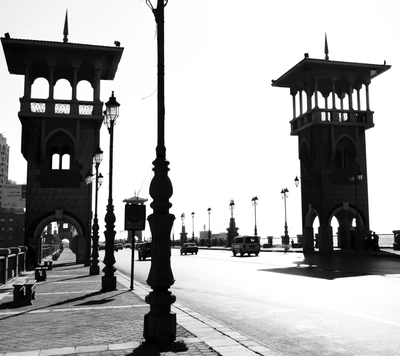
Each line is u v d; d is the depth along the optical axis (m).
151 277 7.52
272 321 9.92
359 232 47.19
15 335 8.15
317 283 17.59
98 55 40.12
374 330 8.73
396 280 18.09
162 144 7.91
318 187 46.91
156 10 8.26
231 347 6.86
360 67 47.78
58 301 13.15
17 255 23.23
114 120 17.47
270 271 24.44
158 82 8.09
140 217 15.96
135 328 8.60
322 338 8.14
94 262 24.70
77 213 38.25
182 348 6.76
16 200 77.56
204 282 19.39
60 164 40.38
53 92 39.09
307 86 48.56
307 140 48.19
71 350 6.82
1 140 171.12
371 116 48.47
